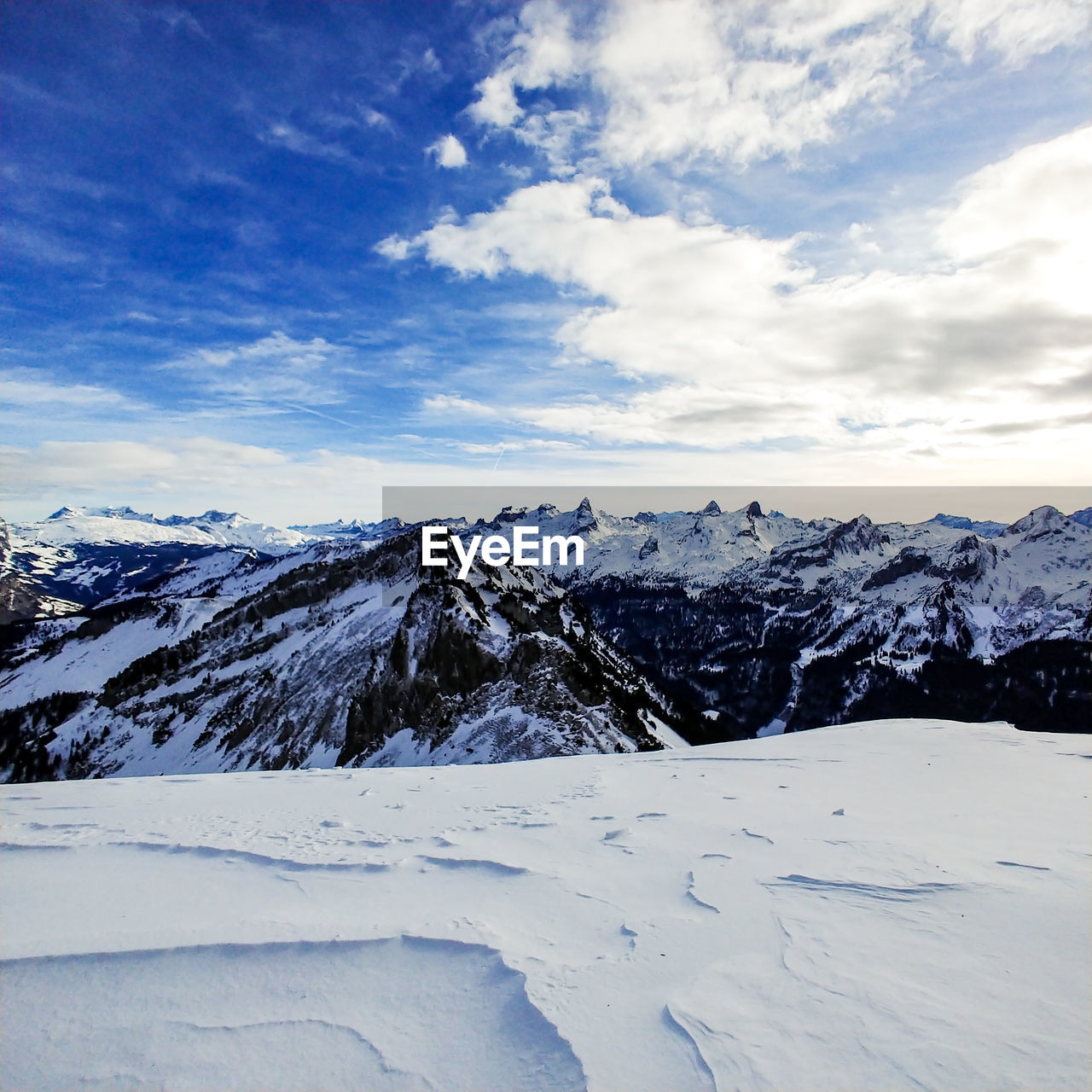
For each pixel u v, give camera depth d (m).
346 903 6.71
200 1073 4.01
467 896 6.82
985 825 8.74
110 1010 4.74
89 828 10.88
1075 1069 3.45
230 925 6.04
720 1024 4.09
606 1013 4.32
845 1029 3.98
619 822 9.95
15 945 5.68
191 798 14.19
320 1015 4.59
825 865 7.14
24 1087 3.93
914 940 5.18
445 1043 4.18
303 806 12.70
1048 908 5.69
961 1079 3.43
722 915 5.88
